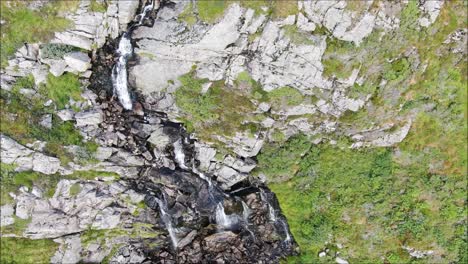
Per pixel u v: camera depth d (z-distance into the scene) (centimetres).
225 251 3191
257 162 3108
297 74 2692
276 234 3206
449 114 2820
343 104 2825
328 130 2975
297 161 3067
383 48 2628
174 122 3048
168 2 2658
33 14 2588
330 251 3058
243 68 2731
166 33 2648
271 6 2488
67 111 2789
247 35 2586
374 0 2488
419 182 2936
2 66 2648
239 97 2859
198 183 3195
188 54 2700
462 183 2886
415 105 2809
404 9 2528
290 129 3003
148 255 3198
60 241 2828
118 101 2972
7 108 2644
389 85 2750
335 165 3028
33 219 2691
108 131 2908
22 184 2638
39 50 2673
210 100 2881
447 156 2883
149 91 2952
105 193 2920
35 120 2706
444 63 2716
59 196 2745
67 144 2761
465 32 2631
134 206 3027
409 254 2959
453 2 2577
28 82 2720
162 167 3100
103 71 2878
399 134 2894
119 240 3062
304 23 2530
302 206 3086
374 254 3006
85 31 2681
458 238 2903
